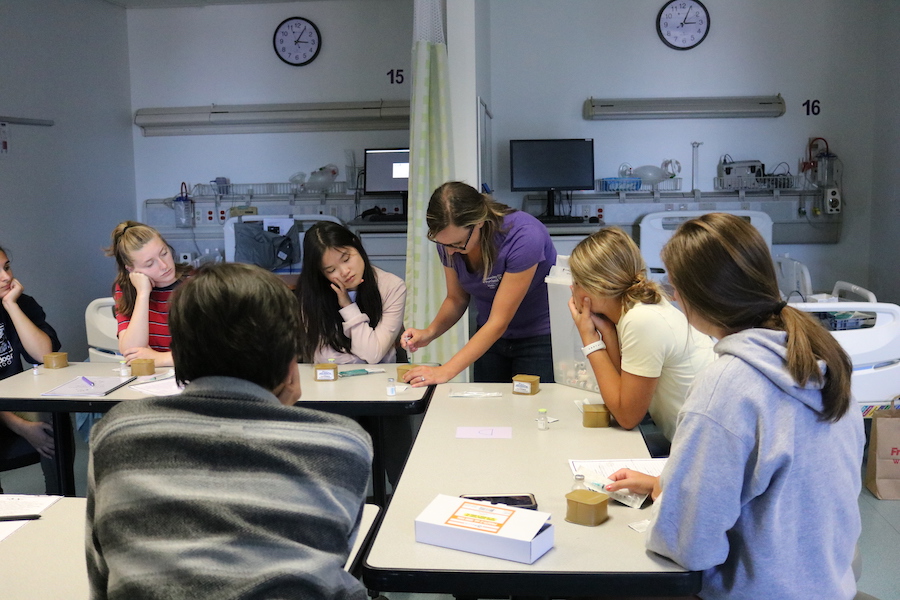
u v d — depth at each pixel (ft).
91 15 17.60
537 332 8.43
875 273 17.69
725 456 3.57
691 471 3.67
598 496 4.46
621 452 5.53
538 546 3.92
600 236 6.08
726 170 17.70
